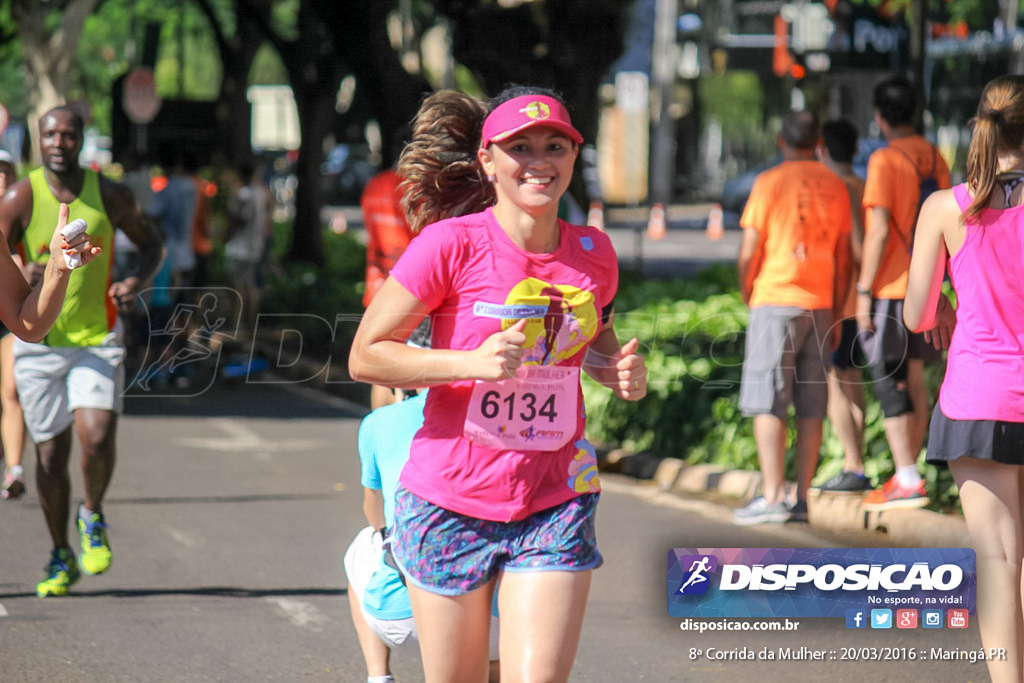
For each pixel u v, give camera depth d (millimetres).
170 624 15945
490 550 9664
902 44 42219
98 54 112438
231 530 20875
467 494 9617
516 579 9570
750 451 24422
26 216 16266
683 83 127812
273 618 16250
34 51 54969
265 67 136500
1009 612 11984
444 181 12180
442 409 9727
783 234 19828
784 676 14117
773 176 19891
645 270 61000
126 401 33188
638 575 18234
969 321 12047
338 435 30312
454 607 9719
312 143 58812
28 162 53344
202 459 27094
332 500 23250
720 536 20109
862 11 42469
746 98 116750
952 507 20547
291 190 111375
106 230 16453
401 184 12398
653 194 107688
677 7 105000
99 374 16547
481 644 9852
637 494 23906
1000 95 12016
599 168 134875
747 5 102062
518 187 9609
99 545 16859
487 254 9688
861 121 59406
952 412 12039
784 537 19938
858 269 20312
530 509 9648
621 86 101438
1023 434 11852
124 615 16281
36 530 20844
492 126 9625
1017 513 12109
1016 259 11875
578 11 39781
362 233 88000
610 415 27188
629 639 15453
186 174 38312
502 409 9602
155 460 26844
